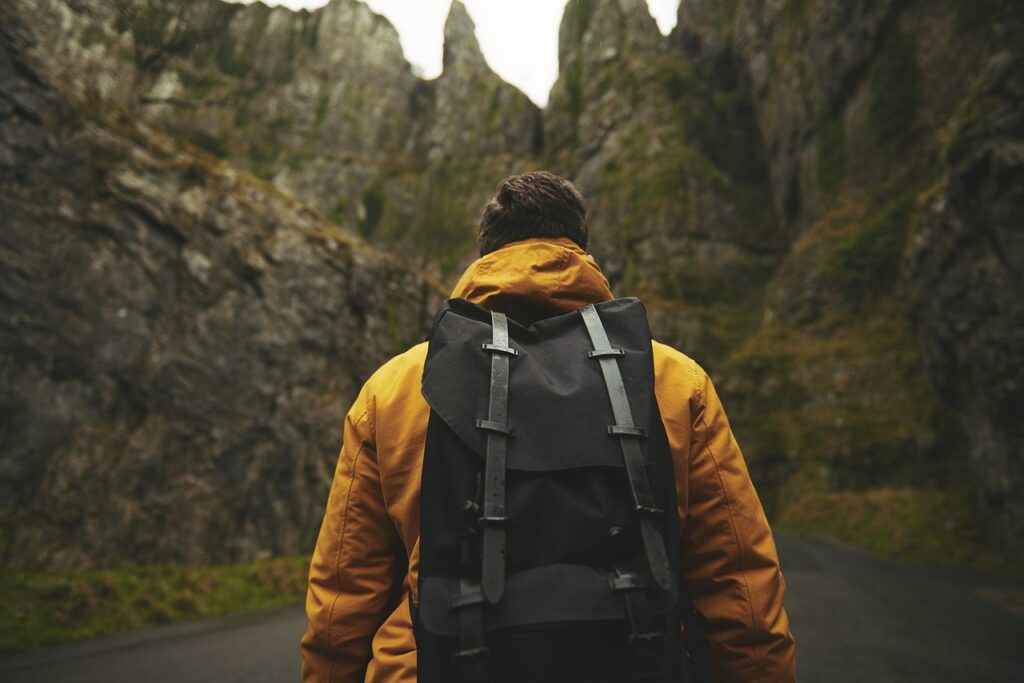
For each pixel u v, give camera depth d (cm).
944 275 1498
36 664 529
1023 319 1200
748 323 3747
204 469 1118
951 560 1306
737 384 2670
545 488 72
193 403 1141
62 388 977
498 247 104
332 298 1515
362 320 1587
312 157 6631
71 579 757
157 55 1485
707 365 3538
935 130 2783
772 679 85
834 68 3456
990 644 573
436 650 68
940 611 755
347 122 7019
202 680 474
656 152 4725
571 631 64
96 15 1292
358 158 6844
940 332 1526
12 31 1062
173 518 1038
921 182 2748
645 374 82
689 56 5506
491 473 72
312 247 1530
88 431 982
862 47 3238
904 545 1455
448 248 6009
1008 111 1204
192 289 1207
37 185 1030
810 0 3891
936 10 2880
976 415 1456
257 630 686
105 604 717
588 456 73
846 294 2778
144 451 1039
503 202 106
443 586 70
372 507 92
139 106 1482
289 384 1330
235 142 6475
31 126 1046
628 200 4588
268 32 7356
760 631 85
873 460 2061
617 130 5181
